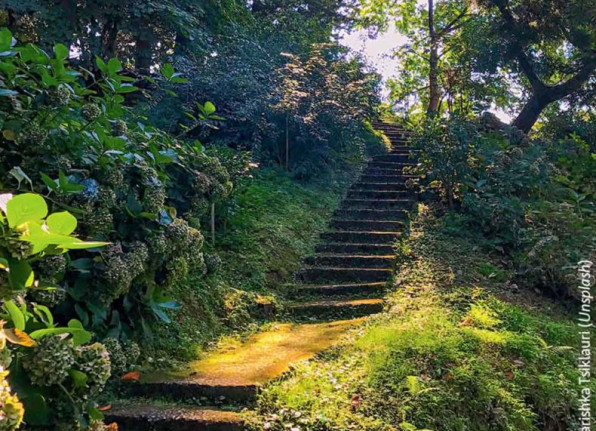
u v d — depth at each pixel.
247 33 9.52
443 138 7.27
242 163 6.01
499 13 10.52
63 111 3.09
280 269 5.54
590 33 9.26
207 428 2.78
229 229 5.79
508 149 7.69
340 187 8.22
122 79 3.44
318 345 3.91
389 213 7.23
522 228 5.95
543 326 4.32
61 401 1.76
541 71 10.66
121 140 3.16
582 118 10.98
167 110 7.52
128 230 3.29
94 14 7.77
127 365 3.21
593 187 7.65
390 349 3.41
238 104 7.66
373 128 12.03
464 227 6.52
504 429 2.98
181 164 4.18
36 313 1.98
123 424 2.83
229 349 3.98
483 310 4.27
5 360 1.36
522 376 3.41
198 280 4.61
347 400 2.94
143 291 3.48
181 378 3.24
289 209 6.81
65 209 2.64
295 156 8.27
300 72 8.32
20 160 2.89
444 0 15.63
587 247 5.50
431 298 4.68
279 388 3.08
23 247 1.40
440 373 3.20
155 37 8.27
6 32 2.83
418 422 2.81
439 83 13.22
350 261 5.86
